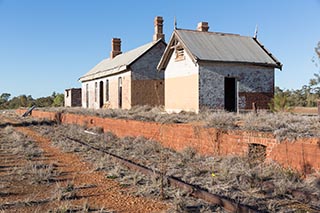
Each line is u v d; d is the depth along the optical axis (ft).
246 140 30.58
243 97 68.23
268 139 28.45
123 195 22.35
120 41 130.00
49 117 96.84
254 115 42.78
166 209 19.49
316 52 69.92
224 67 67.10
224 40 74.54
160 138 43.06
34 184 24.94
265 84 70.49
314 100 89.71
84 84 135.85
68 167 31.22
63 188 23.31
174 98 74.49
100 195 22.33
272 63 69.82
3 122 88.79
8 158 35.58
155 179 24.82
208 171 28.04
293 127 30.68
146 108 84.38
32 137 55.62
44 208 19.43
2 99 261.85
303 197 20.68
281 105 61.16
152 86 95.20
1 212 18.74
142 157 35.53
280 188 21.74
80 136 54.44
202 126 36.50
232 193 21.88
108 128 59.21
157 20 99.50
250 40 78.02
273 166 26.99
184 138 38.58
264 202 20.18
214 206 19.62
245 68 68.85
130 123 51.08
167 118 49.98
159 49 96.53
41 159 35.27
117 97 101.96
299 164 25.29
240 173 25.54
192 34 73.51
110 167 30.86
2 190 23.22
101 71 113.91
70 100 154.10
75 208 19.40
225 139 32.83
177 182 23.63
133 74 93.25
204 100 65.51
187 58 69.41
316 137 25.09
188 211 18.99
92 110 88.33
